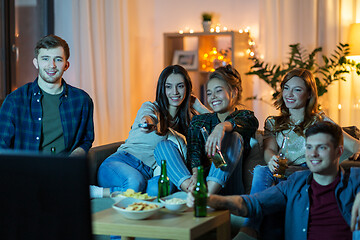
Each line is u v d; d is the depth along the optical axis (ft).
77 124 9.02
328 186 6.39
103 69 17.13
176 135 9.32
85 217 2.83
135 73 18.95
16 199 2.87
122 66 17.76
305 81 8.68
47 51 8.57
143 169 9.77
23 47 15.52
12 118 8.64
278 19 16.49
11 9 14.76
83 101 9.07
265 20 16.67
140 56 19.16
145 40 19.22
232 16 18.21
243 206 6.59
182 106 9.96
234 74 9.39
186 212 6.60
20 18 15.38
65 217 2.84
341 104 15.70
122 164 9.52
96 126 16.90
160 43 19.29
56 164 2.81
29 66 15.79
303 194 6.54
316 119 8.71
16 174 2.86
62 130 8.91
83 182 2.81
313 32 16.07
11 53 14.76
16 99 8.69
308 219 6.47
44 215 2.86
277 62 16.57
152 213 6.25
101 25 17.10
